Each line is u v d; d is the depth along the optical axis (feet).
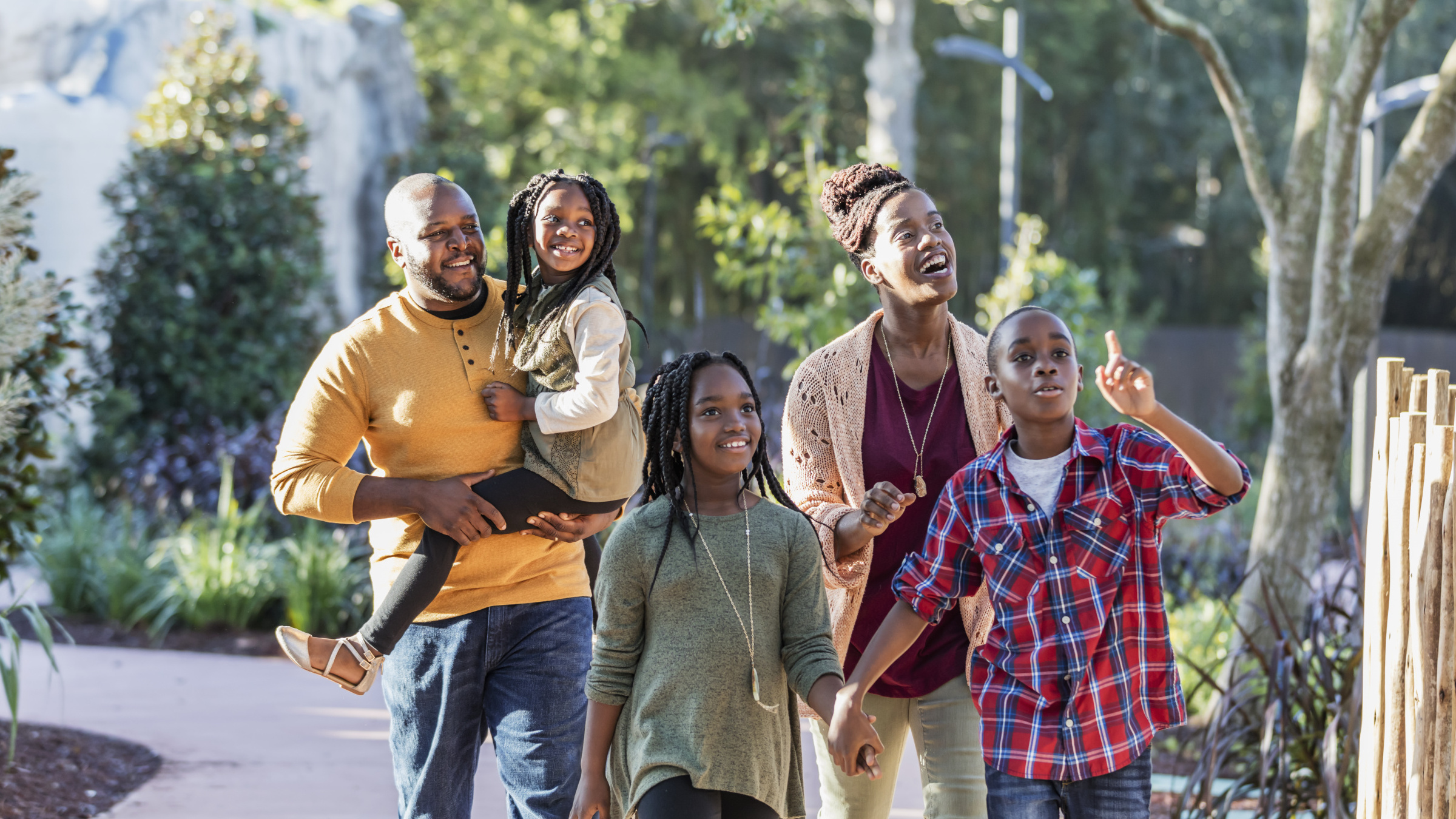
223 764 24.56
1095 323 43.70
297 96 63.41
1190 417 112.57
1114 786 12.82
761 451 13.87
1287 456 26.66
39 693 29.58
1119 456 13.20
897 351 15.23
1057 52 127.95
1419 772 11.66
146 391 49.29
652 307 101.50
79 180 50.62
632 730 13.15
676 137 99.71
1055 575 12.98
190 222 50.42
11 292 20.83
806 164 42.37
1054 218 137.49
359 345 14.69
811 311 39.45
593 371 14.37
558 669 14.93
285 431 14.92
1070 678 12.83
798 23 114.93
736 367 13.60
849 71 120.16
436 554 14.30
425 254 14.35
